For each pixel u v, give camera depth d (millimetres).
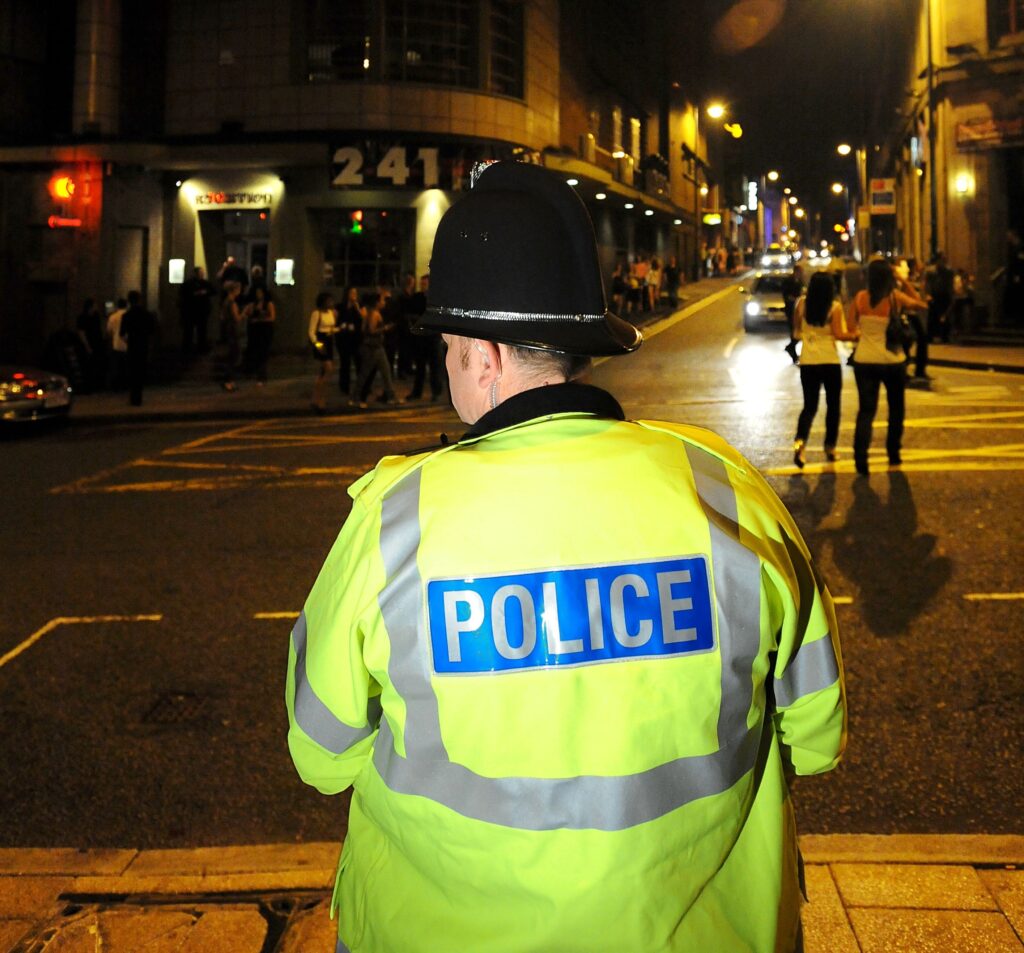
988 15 23453
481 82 23344
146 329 16094
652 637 1197
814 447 9695
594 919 1147
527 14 24812
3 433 13453
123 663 4938
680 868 1187
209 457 10734
